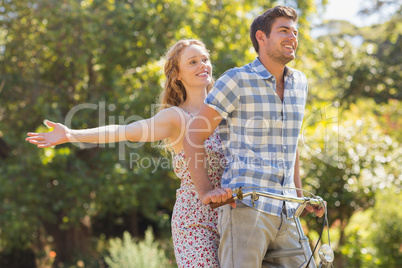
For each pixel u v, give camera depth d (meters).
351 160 20.58
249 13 26.20
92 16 22.56
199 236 6.60
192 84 7.06
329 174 20.56
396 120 32.69
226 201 5.59
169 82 7.23
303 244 5.87
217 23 24.02
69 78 24.41
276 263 6.08
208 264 6.42
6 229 22.66
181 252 6.63
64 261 27.36
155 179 23.20
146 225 31.84
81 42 23.38
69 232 27.77
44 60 24.33
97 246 28.94
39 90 24.11
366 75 30.25
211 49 23.39
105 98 23.08
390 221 20.11
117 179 22.05
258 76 5.80
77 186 22.45
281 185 5.89
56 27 23.44
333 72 31.36
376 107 32.72
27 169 22.70
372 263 19.89
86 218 28.36
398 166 21.38
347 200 20.64
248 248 5.73
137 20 22.75
